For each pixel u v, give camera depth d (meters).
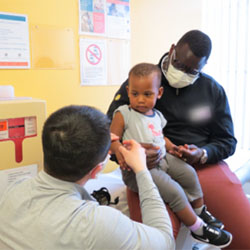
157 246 0.66
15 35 1.34
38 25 1.41
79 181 0.67
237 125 2.19
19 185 0.70
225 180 1.26
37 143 1.08
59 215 0.60
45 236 0.59
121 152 0.88
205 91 1.33
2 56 1.32
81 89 1.62
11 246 0.62
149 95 1.01
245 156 2.00
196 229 1.01
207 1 2.21
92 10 1.59
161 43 1.96
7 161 1.03
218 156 1.30
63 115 0.63
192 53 1.11
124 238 0.61
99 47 1.65
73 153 0.60
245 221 1.11
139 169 0.81
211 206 1.19
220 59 2.23
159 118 1.13
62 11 1.48
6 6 1.30
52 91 1.51
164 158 1.10
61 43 1.50
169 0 1.95
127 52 1.79
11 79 1.37
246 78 2.09
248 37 2.04
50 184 0.64
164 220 0.73
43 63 1.45
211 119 1.37
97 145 0.62
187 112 1.31
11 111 1.00
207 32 2.26
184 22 2.07
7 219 0.64
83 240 0.58
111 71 1.73
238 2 2.05
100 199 1.16
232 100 2.19
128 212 1.24
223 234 1.02
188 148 1.13
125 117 1.04
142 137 1.02
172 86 1.27
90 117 0.64
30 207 0.63
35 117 1.06
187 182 1.08
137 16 1.80
